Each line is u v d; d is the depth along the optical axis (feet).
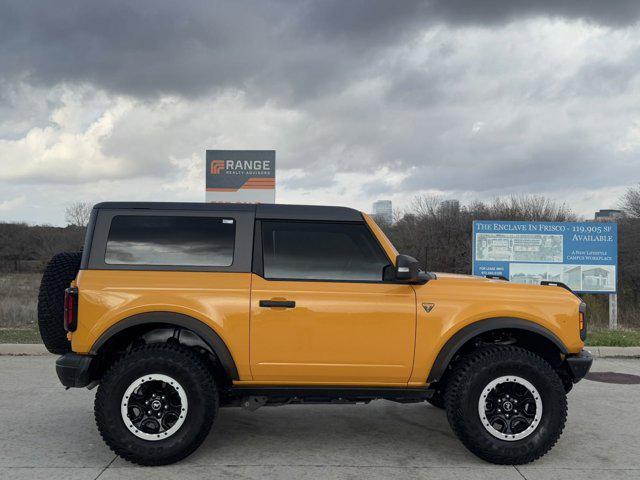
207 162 54.95
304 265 15.83
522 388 15.43
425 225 117.08
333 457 15.80
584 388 24.59
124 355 15.35
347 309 15.39
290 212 16.11
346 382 15.64
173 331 16.51
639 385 25.21
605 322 49.08
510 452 15.03
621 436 17.90
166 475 14.32
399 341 15.48
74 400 21.59
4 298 64.95
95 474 14.34
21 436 17.39
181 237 15.79
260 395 15.60
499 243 41.55
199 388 14.87
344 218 16.07
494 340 17.13
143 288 15.21
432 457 15.88
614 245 40.75
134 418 14.88
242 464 15.16
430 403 21.03
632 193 93.30
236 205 16.21
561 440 17.48
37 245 136.87
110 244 15.64
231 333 15.19
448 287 15.99
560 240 41.14
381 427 18.79
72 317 15.03
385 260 16.01
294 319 15.30
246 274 15.58
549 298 16.07
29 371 26.66
